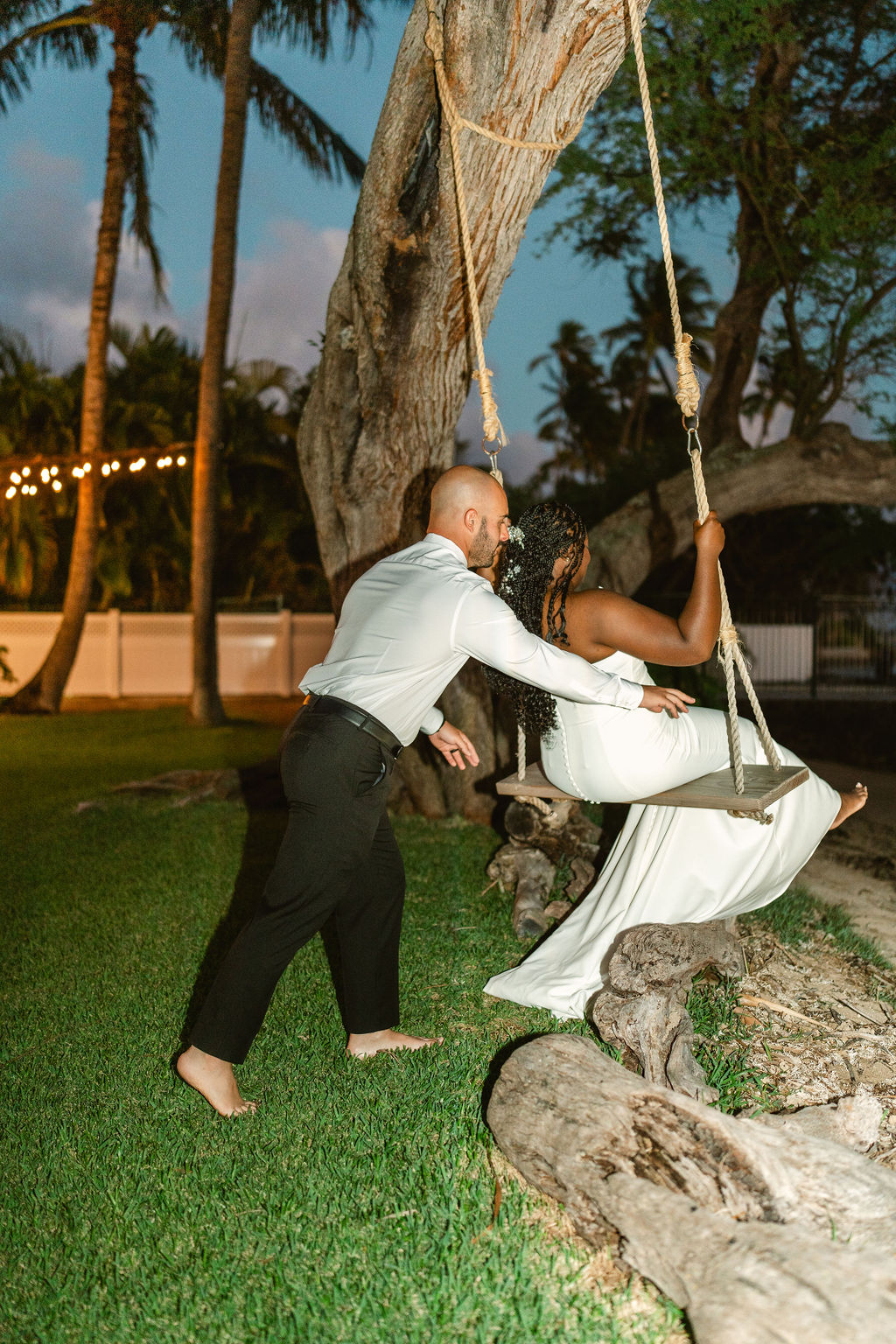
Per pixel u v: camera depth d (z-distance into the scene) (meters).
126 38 13.37
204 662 14.91
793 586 23.84
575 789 3.38
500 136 4.09
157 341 25.97
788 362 9.68
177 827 7.22
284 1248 2.35
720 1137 2.38
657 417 45.41
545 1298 2.19
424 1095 3.02
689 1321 2.06
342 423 5.75
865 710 17.28
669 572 18.12
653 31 8.48
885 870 6.33
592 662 3.20
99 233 15.60
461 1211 2.46
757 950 4.37
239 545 27.34
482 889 5.27
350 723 2.85
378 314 4.96
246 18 10.80
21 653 19.78
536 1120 2.53
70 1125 2.92
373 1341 2.07
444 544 3.08
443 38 3.89
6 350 23.14
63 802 8.32
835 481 9.09
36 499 21.73
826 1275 1.94
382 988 3.33
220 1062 2.93
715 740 3.46
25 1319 2.17
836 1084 3.22
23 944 4.57
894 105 8.98
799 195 8.90
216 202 14.06
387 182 4.41
